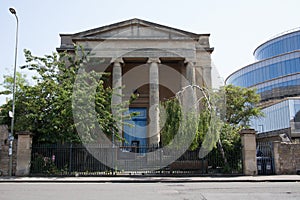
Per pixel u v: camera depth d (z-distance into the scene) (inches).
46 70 1061.1
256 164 852.0
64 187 592.4
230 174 850.1
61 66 1073.5
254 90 1514.5
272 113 2384.4
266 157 882.1
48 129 952.3
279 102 2294.5
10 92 1087.0
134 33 1429.6
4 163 880.3
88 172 904.3
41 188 570.6
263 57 3587.6
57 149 916.0
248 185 613.6
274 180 725.9
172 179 763.4
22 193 489.4
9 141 871.7
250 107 1488.7
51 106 989.2
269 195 450.3
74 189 552.4
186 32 1446.9
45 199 420.8
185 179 759.7
